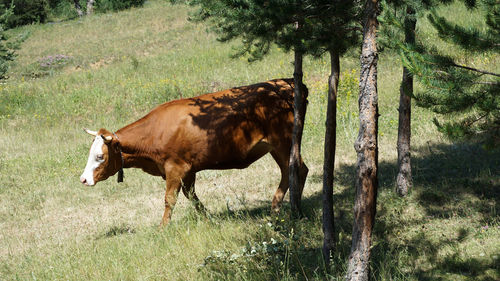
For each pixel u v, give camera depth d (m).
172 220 9.18
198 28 33.28
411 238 7.43
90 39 35.88
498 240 6.84
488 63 15.66
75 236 9.59
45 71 29.44
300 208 8.69
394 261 6.40
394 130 13.75
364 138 5.38
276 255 6.65
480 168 9.77
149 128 8.86
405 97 8.95
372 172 5.39
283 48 6.68
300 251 6.91
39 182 13.78
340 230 8.00
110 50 31.94
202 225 8.36
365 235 5.42
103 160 8.77
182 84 22.25
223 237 7.78
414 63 4.65
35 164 15.27
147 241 8.15
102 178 8.90
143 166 9.28
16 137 18.45
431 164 10.51
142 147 8.91
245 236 7.77
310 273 6.38
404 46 4.92
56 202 12.28
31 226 10.78
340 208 9.02
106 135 8.77
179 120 8.73
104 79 25.19
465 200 8.51
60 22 46.88
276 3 5.95
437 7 7.20
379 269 6.15
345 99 16.97
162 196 12.07
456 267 6.31
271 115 8.89
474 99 4.68
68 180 13.82
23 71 29.62
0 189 13.38
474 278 5.93
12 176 14.31
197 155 8.80
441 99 4.82
